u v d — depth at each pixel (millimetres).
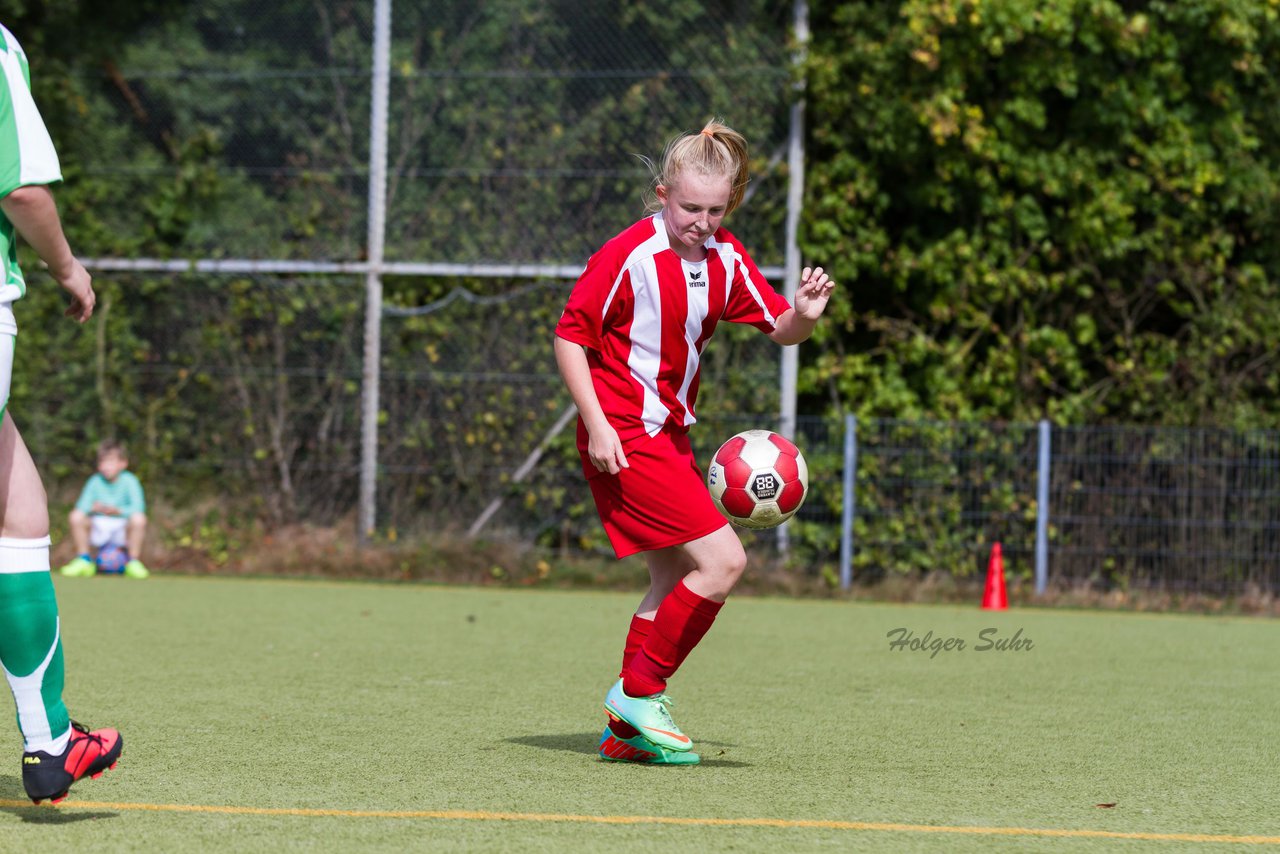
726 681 22094
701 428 40844
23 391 42844
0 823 11680
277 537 42250
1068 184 42156
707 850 11023
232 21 43969
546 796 13086
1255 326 42125
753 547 40531
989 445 39969
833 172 42031
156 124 44000
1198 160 42312
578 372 14477
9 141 10984
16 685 11359
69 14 43812
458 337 42125
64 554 42094
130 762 14555
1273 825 12578
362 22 43375
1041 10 40781
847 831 11805
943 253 42250
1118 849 11461
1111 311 43594
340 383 42625
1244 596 38938
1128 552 39469
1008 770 15031
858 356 42969
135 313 43406
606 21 42188
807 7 41344
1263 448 39094
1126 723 18609
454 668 22922
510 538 41594
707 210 14195
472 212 42500
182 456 43062
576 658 24484
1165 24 42750
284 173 43625
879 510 40281
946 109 40719
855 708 19438
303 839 11242
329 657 24000
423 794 13102
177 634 26828
